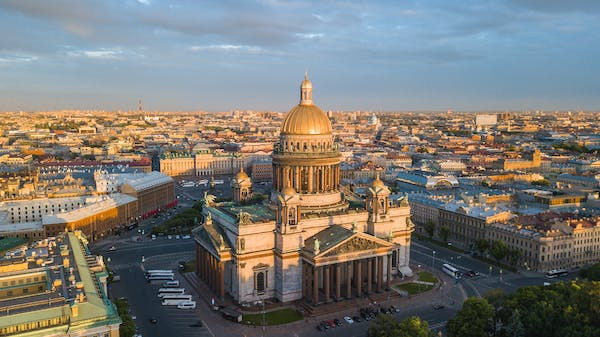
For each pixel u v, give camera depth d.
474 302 153.12
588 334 136.12
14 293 148.00
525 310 151.25
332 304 188.88
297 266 195.75
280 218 193.62
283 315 182.88
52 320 122.25
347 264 192.00
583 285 157.75
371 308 186.88
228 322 178.00
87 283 146.38
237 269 191.12
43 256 170.75
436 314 183.62
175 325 175.50
